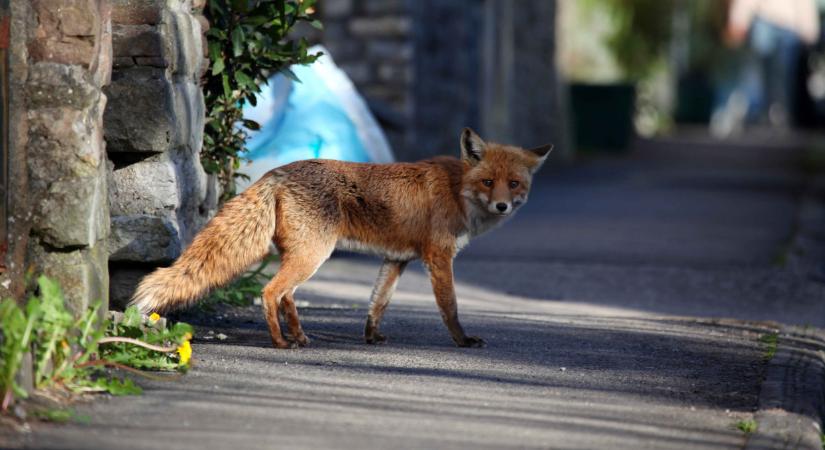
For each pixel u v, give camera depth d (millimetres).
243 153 17391
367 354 12367
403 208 12672
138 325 11148
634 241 25156
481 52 37531
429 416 9664
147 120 12312
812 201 34219
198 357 11711
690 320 15875
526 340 13711
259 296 15539
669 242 25078
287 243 12258
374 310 13109
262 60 14648
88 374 10117
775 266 21875
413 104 29906
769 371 12094
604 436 9305
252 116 18078
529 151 13188
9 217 10633
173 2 13000
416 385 10852
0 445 8234
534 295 18609
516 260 22297
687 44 69812
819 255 23719
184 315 14219
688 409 10422
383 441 8812
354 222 12625
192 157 13570
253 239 11977
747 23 66625
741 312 17281
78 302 10773
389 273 13125
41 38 10758
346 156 18438
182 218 13086
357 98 19578
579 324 15211
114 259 12438
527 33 45750
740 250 24000
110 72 11742
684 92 75750
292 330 12656
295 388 10484
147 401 9703
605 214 30203
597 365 12289
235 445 8516
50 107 10695
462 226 12875
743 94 85750
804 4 73000
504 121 40875
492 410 9992
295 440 8719
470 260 22219
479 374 11516
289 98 18547
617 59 60594
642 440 9250
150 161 12547
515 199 12836
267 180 12266
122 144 12359
